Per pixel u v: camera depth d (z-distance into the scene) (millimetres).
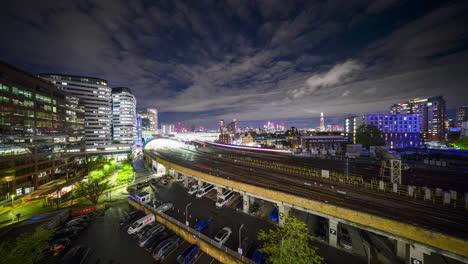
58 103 68438
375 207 26547
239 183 38375
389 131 116188
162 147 129375
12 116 49531
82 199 47188
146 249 28406
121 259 26531
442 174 44656
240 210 39844
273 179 41219
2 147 45719
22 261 19547
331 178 41406
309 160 65312
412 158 64375
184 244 29656
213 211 39906
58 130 68125
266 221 35312
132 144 138625
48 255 26828
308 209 29016
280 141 173000
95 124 112250
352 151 74312
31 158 52812
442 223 22125
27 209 41906
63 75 104438
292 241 20344
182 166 56125
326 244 27953
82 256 26234
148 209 38781
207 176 45125
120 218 38250
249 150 104812
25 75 54188
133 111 146000
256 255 24812
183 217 37656
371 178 41406
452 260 24516
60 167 64938
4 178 45562
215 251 26359
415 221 22609
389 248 26938
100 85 114750
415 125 117438
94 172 60969
